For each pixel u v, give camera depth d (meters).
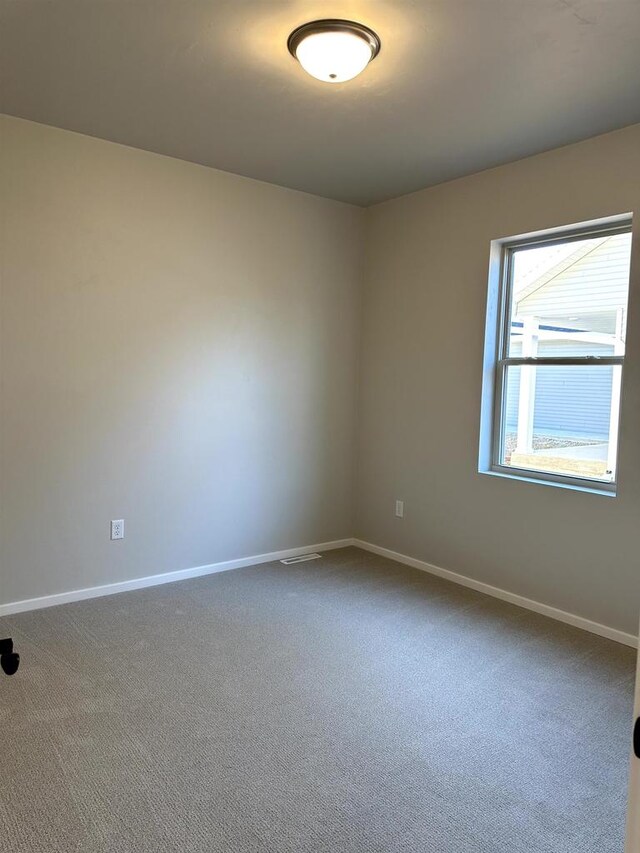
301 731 2.23
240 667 2.70
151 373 3.59
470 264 3.78
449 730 2.26
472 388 3.79
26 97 2.80
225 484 3.97
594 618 3.19
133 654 2.79
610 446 3.24
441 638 3.06
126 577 3.60
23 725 2.21
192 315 3.72
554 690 2.57
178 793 1.88
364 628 3.16
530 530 3.49
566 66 2.40
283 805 1.85
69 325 3.28
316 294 4.31
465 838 1.74
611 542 3.11
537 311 3.58
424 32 2.17
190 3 2.04
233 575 3.94
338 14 2.08
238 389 3.97
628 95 2.64
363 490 4.64
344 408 4.58
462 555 3.89
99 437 3.43
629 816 0.81
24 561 3.24
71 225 3.24
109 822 1.76
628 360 3.01
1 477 3.13
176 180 3.59
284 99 2.75
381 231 4.40
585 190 3.17
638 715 0.81
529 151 3.34
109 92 2.73
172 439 3.71
